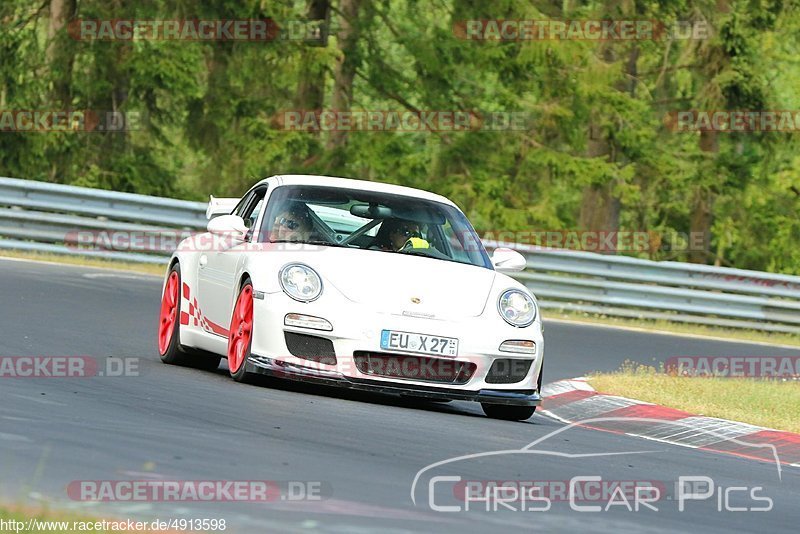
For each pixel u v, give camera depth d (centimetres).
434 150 10069
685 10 10788
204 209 6353
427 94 9819
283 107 9925
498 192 9669
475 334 2767
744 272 6894
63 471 1700
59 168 9631
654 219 12112
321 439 2192
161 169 9862
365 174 9894
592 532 1686
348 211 3098
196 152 9781
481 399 2772
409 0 10012
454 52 9662
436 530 1585
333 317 2722
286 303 2745
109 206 6219
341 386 2717
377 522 1592
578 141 9862
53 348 3228
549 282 6638
